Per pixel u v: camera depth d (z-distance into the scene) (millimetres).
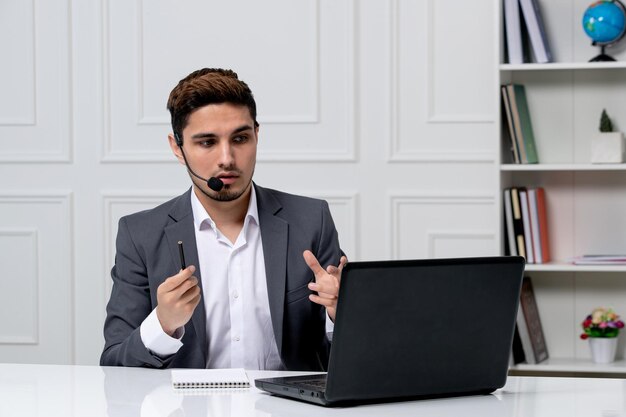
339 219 4145
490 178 4039
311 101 4148
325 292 2002
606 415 1562
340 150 4133
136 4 4234
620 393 1767
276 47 4164
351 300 1584
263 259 2338
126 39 4254
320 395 1625
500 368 1750
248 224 2346
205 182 2209
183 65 4223
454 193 4062
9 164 4332
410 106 4086
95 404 1664
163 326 2031
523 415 1560
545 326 3990
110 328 2258
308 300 2301
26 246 4336
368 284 1594
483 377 1736
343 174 4137
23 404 1671
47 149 4312
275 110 4172
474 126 4051
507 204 3797
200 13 4207
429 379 1683
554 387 1838
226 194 2209
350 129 4117
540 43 3756
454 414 1566
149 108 4250
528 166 3701
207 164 2191
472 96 4047
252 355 2307
